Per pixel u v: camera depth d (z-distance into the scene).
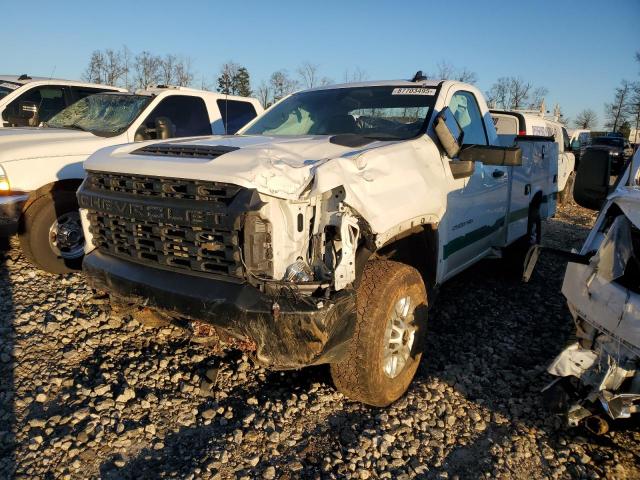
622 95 54.06
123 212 3.31
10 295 5.09
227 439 3.18
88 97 7.76
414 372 3.81
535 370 4.20
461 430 3.42
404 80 5.02
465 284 6.40
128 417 3.34
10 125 7.92
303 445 3.18
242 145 3.43
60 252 5.82
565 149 15.65
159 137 6.33
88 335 4.35
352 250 3.01
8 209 5.32
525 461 3.13
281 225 2.92
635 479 3.00
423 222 3.76
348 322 3.00
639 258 2.95
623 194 3.03
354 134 4.32
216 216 2.87
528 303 5.88
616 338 2.85
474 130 5.14
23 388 3.60
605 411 2.89
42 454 2.97
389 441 3.23
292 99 5.28
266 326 2.81
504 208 5.60
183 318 3.30
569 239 9.91
